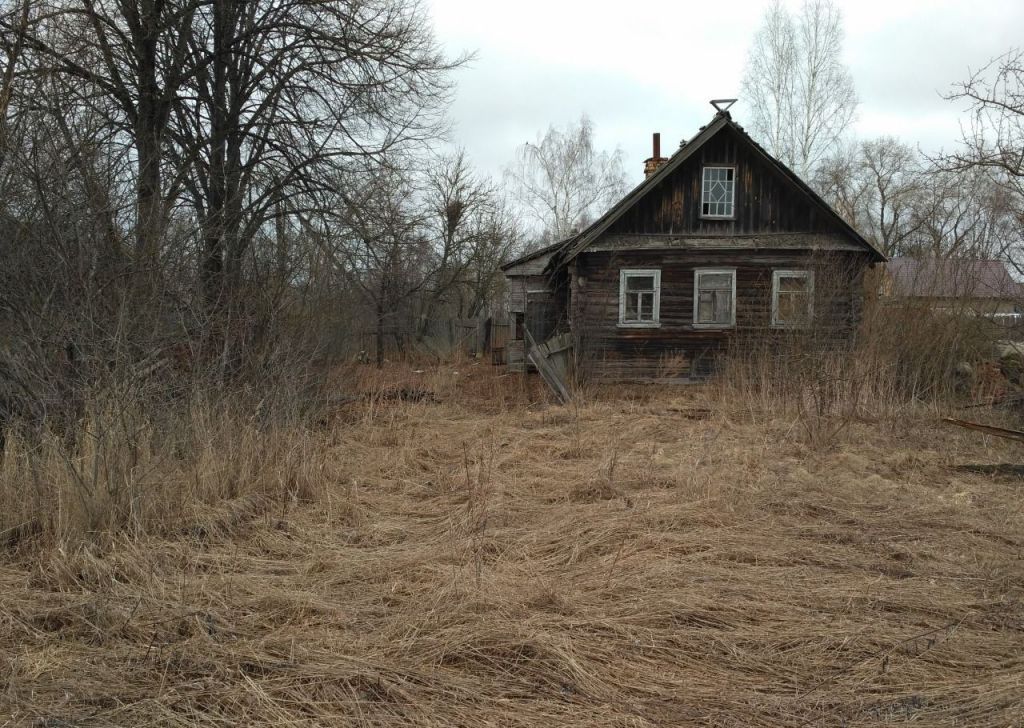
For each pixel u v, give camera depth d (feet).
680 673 11.77
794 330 40.01
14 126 22.84
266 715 10.47
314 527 19.48
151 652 12.21
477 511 20.38
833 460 28.12
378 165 45.14
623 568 16.08
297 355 31.09
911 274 45.06
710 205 57.88
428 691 11.10
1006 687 11.24
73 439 19.92
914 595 14.83
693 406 42.65
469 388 54.80
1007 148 37.22
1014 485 24.76
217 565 16.30
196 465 21.58
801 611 14.05
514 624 12.99
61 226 21.40
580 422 38.01
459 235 112.88
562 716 10.52
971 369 39.96
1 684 11.19
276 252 32.78
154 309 23.08
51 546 16.80
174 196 30.71
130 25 38.75
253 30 42.11
